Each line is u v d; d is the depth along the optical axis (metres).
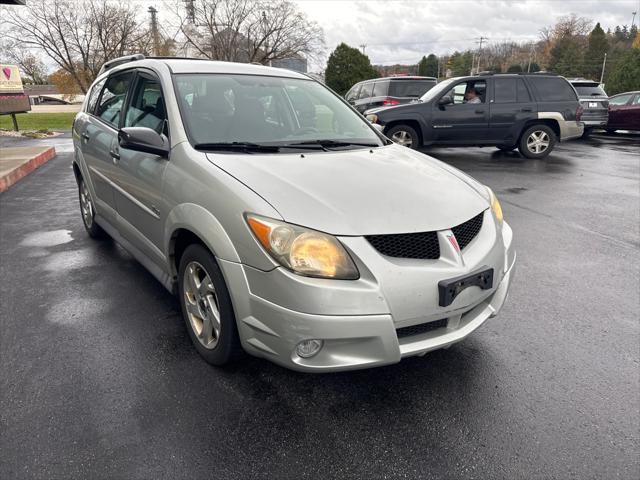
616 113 15.78
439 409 2.44
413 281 2.23
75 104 47.78
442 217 2.42
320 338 2.15
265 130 3.20
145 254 3.45
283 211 2.23
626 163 10.50
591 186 8.07
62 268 4.16
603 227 5.72
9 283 3.84
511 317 3.43
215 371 2.70
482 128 10.66
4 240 4.92
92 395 2.48
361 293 2.15
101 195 4.12
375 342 2.21
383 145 3.51
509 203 6.86
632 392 2.60
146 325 3.21
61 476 1.98
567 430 2.31
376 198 2.43
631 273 4.29
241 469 2.04
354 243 2.19
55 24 38.94
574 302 3.69
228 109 3.21
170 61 3.62
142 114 3.42
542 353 2.97
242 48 40.12
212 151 2.82
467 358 2.90
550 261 4.58
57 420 2.29
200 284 2.74
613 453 2.17
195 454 2.11
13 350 2.88
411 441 2.22
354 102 15.37
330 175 2.62
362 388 2.59
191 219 2.55
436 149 12.88
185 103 3.10
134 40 39.31
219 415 2.36
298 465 2.07
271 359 2.33
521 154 11.22
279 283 2.17
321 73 50.56
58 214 5.94
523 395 2.56
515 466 2.09
